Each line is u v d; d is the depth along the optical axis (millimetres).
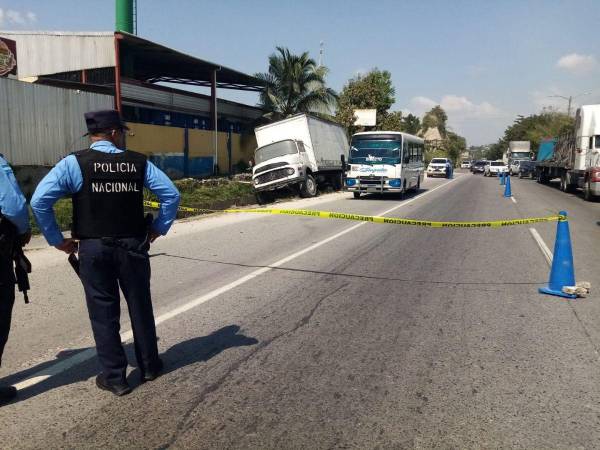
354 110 42781
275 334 4977
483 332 5051
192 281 7105
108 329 3646
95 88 22469
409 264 8336
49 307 5887
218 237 11211
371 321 5387
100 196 3523
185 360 4332
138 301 3777
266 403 3576
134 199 3641
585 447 3055
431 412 3459
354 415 3416
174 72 30438
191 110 28031
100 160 3523
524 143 56750
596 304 6020
